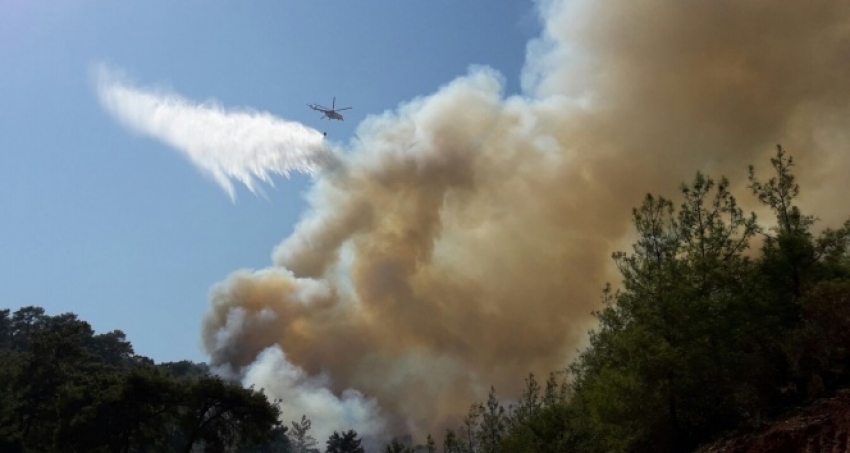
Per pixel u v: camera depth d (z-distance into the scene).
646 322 21.39
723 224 22.77
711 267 21.61
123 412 49.44
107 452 49.41
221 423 51.97
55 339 63.03
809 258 21.84
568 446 26.61
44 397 60.91
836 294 19.59
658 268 22.48
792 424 17.41
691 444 20.56
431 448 35.12
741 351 20.62
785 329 20.73
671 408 20.70
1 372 60.72
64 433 49.44
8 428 54.25
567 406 28.97
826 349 19.28
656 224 23.34
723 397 20.67
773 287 21.72
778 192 23.12
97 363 71.69
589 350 28.17
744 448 17.73
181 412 51.69
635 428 21.28
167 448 55.19
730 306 20.83
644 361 20.48
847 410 16.61
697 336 20.59
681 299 20.92
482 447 33.38
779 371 20.47
